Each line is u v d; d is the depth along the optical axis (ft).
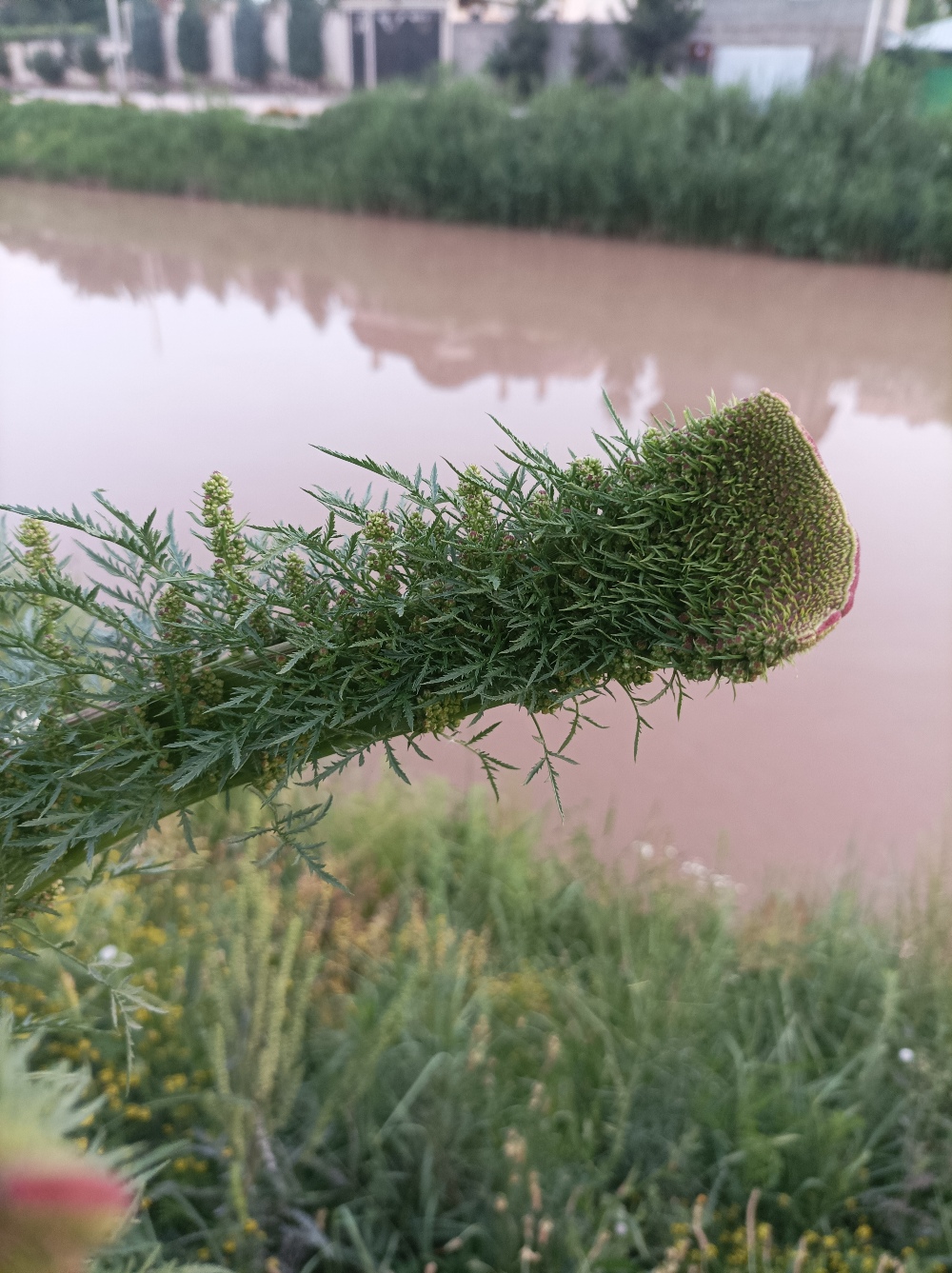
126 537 2.83
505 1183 7.04
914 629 15.78
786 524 2.89
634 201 42.55
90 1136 6.50
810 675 14.71
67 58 64.13
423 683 2.99
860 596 16.66
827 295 35.14
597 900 9.76
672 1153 7.07
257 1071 6.87
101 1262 3.73
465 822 10.91
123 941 7.80
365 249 40.06
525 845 10.23
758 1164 7.00
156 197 49.90
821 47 47.70
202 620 2.98
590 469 3.02
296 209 47.91
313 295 33.09
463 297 33.32
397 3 56.59
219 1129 7.04
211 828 9.96
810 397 25.30
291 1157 6.88
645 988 8.38
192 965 8.26
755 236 41.63
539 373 26.11
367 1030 7.61
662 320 31.50
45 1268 0.91
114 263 36.40
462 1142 7.31
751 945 9.14
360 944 8.96
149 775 3.05
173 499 18.11
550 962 9.20
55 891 3.31
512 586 2.96
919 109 41.57
